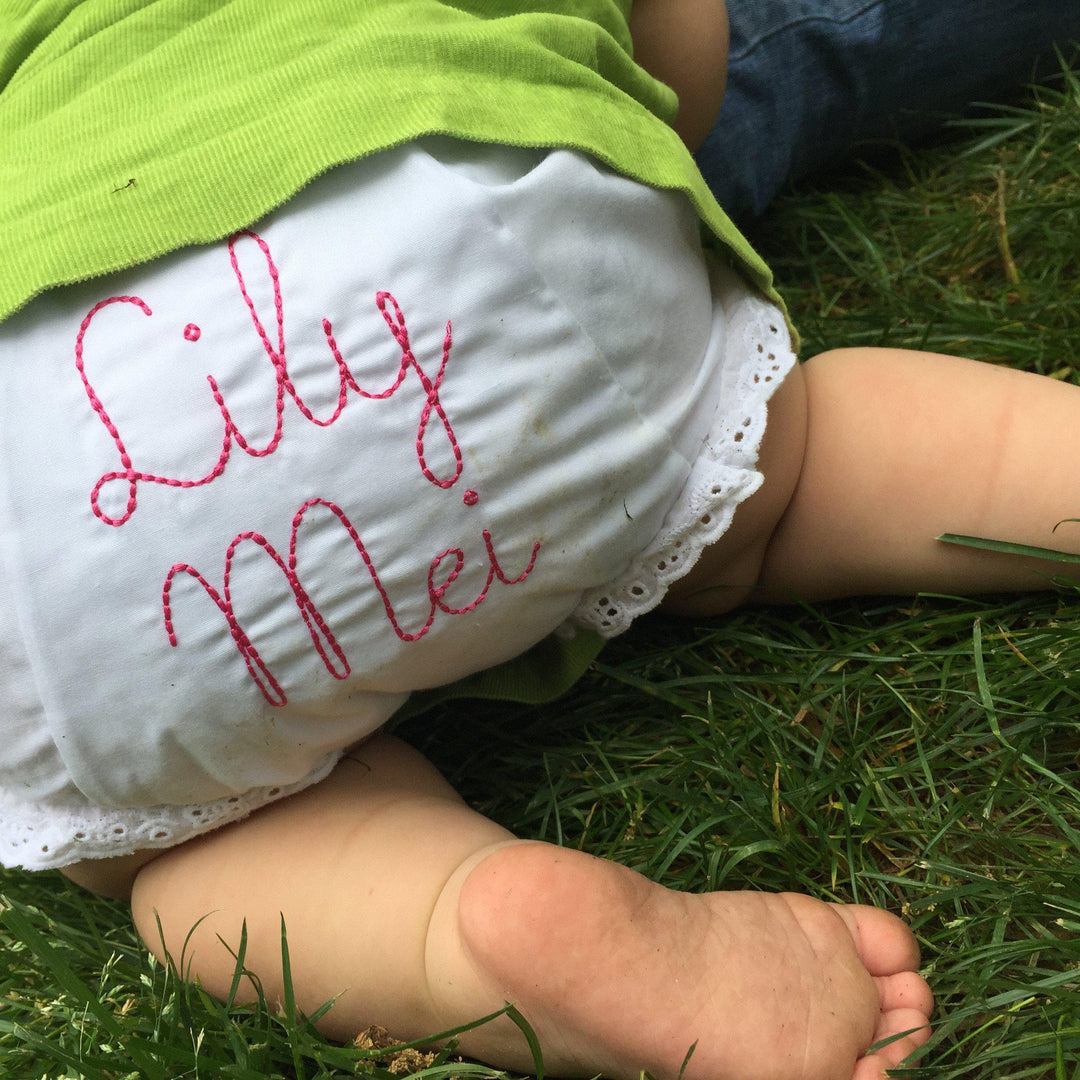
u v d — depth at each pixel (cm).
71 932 41
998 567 41
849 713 42
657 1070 31
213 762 35
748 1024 31
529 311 33
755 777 40
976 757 39
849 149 59
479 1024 32
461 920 32
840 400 42
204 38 35
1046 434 41
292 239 32
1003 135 56
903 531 42
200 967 36
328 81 33
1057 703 39
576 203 34
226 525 32
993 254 54
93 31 36
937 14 53
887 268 55
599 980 31
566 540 35
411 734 45
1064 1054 31
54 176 33
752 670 44
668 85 47
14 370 32
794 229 58
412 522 33
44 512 32
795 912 34
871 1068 32
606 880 32
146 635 32
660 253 37
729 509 37
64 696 33
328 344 32
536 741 44
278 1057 35
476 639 36
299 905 35
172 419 32
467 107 33
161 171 32
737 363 39
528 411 33
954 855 38
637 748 42
